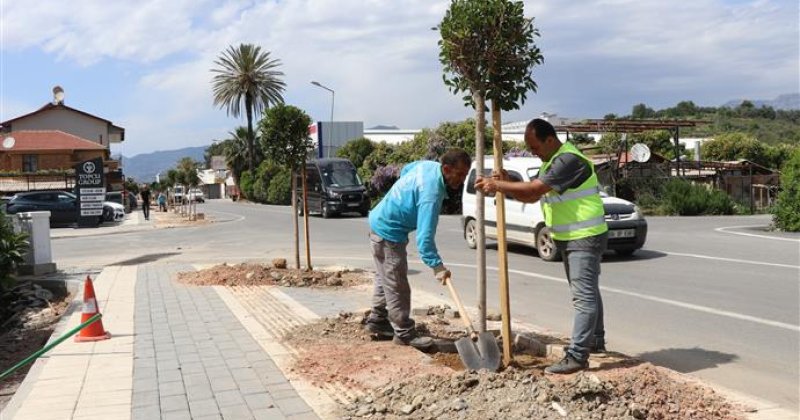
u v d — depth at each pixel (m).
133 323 7.70
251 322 7.60
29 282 12.40
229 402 4.82
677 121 33.62
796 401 5.00
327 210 30.95
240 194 69.00
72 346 6.60
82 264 15.59
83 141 54.81
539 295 9.68
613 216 12.88
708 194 30.95
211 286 10.45
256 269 11.37
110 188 59.84
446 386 4.60
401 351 5.94
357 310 8.18
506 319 5.28
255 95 63.59
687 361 6.13
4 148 51.22
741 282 10.23
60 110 63.72
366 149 44.06
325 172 32.03
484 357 5.05
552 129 5.19
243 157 84.62
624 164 34.00
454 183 5.59
